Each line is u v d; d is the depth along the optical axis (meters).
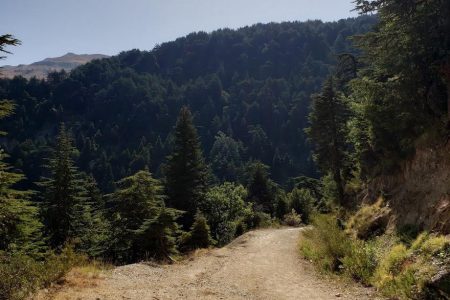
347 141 29.30
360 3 16.48
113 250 25.14
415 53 14.58
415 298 9.48
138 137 168.12
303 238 22.52
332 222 19.88
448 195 12.46
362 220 18.16
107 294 9.62
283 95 176.38
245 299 10.80
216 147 139.50
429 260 10.28
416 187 15.02
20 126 173.75
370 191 21.34
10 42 10.59
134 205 25.45
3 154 14.34
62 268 10.49
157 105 180.25
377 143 18.36
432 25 14.21
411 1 14.89
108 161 136.12
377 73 18.39
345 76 33.53
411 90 15.09
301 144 146.38
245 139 157.12
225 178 115.38
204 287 11.82
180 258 19.64
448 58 13.62
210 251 20.55
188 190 40.84
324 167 32.06
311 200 54.22
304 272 14.85
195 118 173.00
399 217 15.04
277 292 11.79
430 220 12.62
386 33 15.75
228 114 173.00
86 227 32.91
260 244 22.66
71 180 31.48
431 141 14.88
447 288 9.07
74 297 9.02
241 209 46.31
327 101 31.16
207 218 41.62
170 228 21.67
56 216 30.36
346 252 14.47
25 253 16.42
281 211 53.34
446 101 14.90
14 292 8.35
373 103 16.89
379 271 11.80
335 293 11.46
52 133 176.75
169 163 42.25
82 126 178.38
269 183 65.94
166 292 10.67
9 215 14.08
